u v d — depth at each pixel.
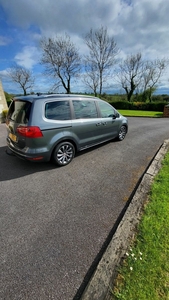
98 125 3.98
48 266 1.44
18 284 1.30
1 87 10.24
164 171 3.04
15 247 1.61
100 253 1.56
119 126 4.88
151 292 1.20
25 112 2.83
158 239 1.64
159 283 1.26
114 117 4.55
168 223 1.84
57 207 2.20
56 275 1.37
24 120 2.82
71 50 20.19
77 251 1.57
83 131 3.60
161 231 1.73
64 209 2.16
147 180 2.74
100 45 20.09
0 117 10.16
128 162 3.61
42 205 2.24
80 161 3.66
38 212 2.10
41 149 2.91
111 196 2.43
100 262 1.40
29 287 1.28
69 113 3.28
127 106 20.34
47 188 2.64
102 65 21.28
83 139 3.68
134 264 1.39
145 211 2.02
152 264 1.40
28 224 1.91
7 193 2.50
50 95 3.06
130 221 1.86
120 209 2.16
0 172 3.14
